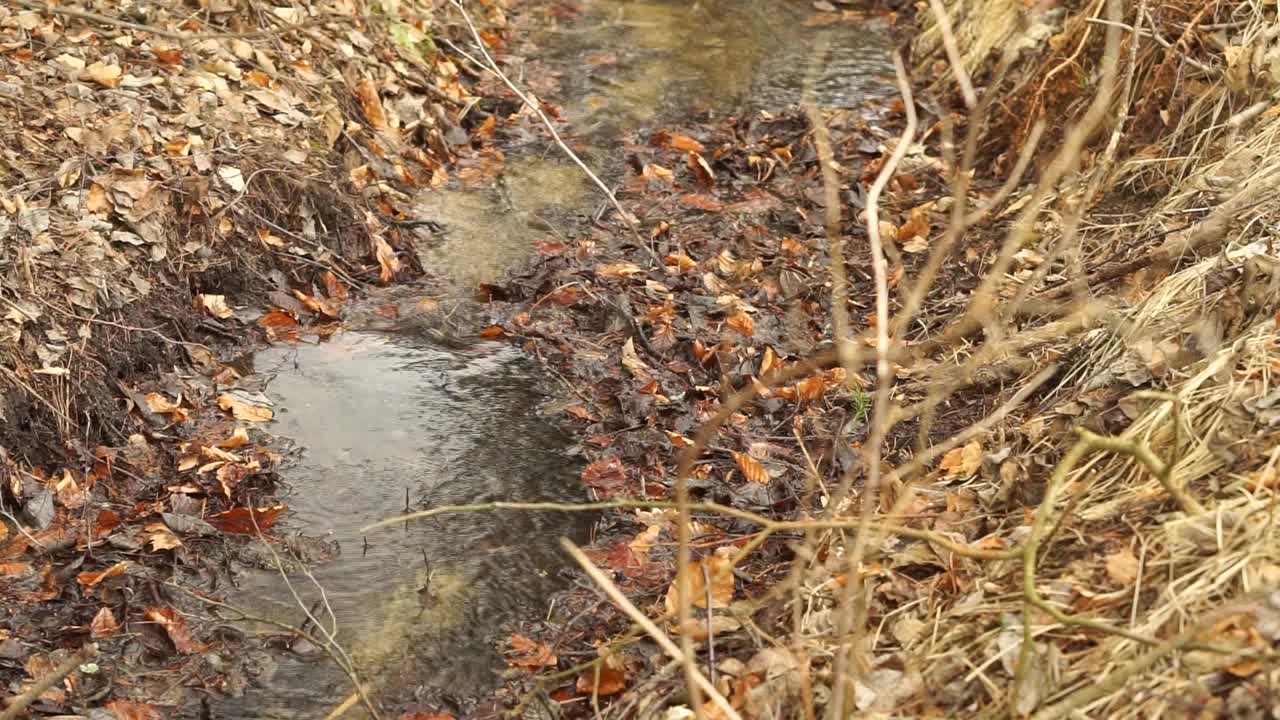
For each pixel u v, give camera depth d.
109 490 1.86
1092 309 1.78
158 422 1.99
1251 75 2.33
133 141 2.29
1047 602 1.38
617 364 2.17
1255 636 1.24
